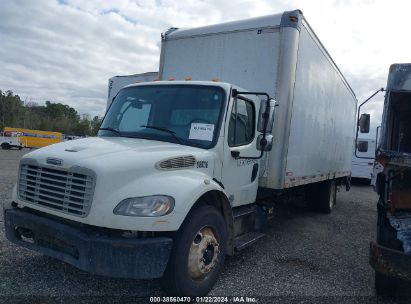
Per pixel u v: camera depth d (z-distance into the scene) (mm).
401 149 4789
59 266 4824
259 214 6148
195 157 4332
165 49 7230
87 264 3469
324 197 10328
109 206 3525
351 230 8547
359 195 16312
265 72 6023
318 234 7879
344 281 5152
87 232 3588
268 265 5574
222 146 4750
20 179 4223
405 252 4055
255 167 5668
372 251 4211
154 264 3557
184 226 3900
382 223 4309
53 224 3727
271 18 6066
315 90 7477
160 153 4062
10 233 4145
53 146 4363
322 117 8289
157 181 3818
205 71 6664
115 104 5445
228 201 4578
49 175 3922
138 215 3543
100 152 3930
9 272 4551
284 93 5859
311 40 6844
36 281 4348
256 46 6160
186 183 3975
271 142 5227
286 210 10609
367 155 20781
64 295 4047
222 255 4484
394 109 4699
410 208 4207
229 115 4879
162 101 5078
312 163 7855
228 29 6445
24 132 53125
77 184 3658
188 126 4797
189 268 3984
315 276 5250
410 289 4848
